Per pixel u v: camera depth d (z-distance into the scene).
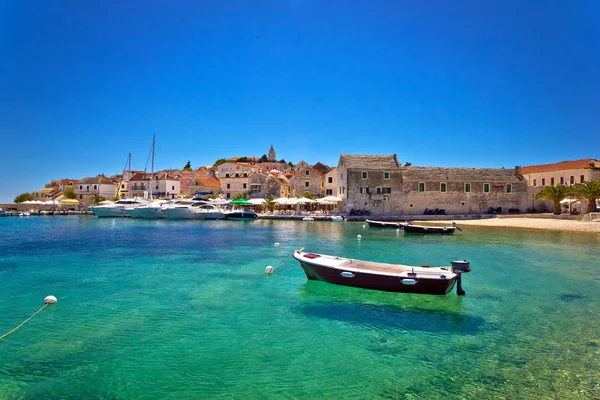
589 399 9.76
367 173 73.44
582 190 58.56
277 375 10.91
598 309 16.78
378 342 13.24
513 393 10.04
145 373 10.97
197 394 9.92
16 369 11.16
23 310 16.31
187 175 129.62
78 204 103.25
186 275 23.06
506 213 77.44
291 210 80.31
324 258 21.33
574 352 12.45
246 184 96.38
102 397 9.77
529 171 90.56
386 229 53.69
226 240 40.59
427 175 76.25
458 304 17.42
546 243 38.44
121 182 119.31
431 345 13.01
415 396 9.91
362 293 18.86
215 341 13.19
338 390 10.16
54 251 32.41
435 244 37.69
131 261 27.73
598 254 31.30
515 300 18.09
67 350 12.41
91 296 18.45
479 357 12.09
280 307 16.89
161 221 69.44
